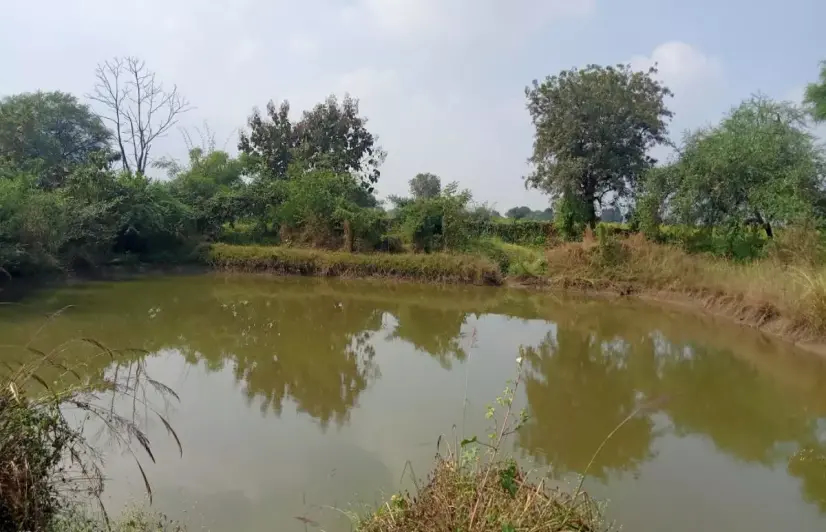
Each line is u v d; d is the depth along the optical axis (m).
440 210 22.05
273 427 6.52
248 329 11.82
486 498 3.55
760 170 17.14
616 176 25.38
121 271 18.83
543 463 5.85
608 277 17.77
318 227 22.88
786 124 18.23
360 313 14.11
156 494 4.94
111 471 5.29
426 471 5.48
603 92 24.89
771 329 12.01
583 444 6.38
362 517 4.50
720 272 15.52
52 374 7.75
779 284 12.62
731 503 5.18
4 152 24.91
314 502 4.88
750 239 17.80
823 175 16.16
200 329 11.62
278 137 35.78
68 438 4.15
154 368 8.72
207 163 26.77
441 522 3.47
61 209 16.48
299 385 8.18
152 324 11.81
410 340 11.34
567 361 9.95
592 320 13.69
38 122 27.22
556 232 26.56
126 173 21.16
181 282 17.92
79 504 4.20
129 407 6.84
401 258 19.70
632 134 25.31
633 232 21.64
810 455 6.23
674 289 16.31
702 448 6.39
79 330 10.91
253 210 24.06
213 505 4.80
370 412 7.09
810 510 5.09
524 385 8.45
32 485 3.68
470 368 9.29
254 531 4.43
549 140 26.00
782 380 8.95
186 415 6.82
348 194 26.03
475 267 18.98
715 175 17.84
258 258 20.14
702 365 9.78
